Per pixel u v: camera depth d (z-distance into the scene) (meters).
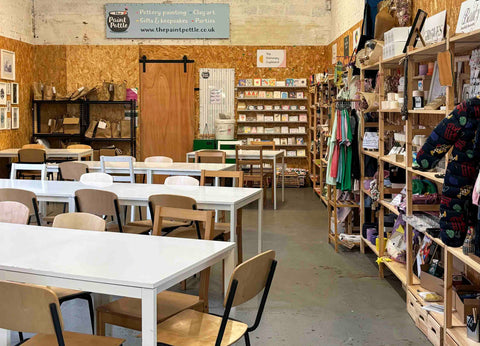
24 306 2.24
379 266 5.52
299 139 12.38
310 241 7.05
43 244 3.13
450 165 3.38
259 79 12.18
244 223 8.20
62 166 7.22
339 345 3.86
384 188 5.49
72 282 2.54
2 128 10.82
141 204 4.96
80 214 3.76
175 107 12.54
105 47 12.45
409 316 4.44
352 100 6.15
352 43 9.62
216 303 4.69
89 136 12.03
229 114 12.30
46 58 12.45
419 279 4.60
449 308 3.61
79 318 4.30
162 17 12.38
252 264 2.61
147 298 2.40
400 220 5.38
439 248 4.60
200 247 3.07
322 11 12.34
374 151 6.02
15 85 11.42
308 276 5.52
